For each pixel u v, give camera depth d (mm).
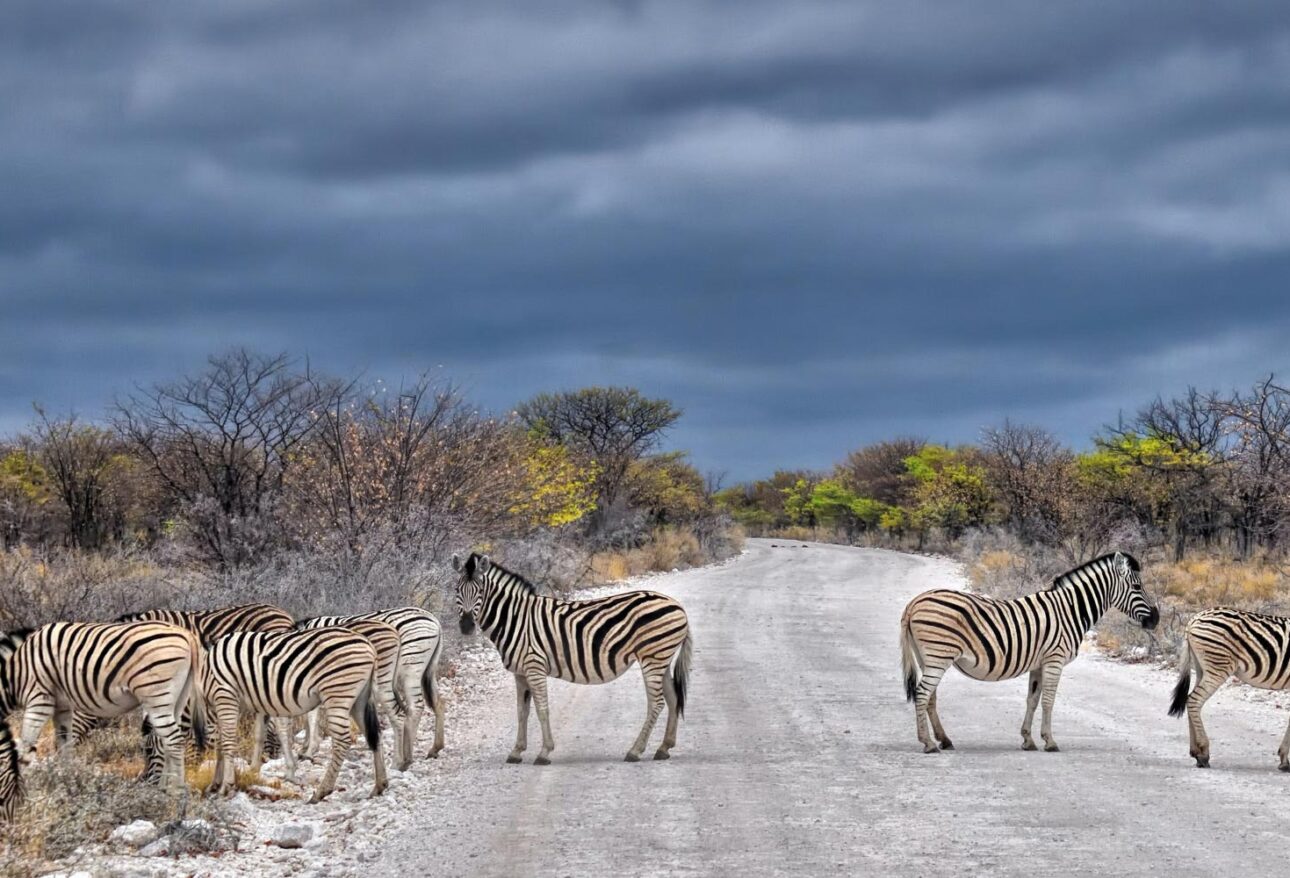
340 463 44469
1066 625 24922
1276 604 48000
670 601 24641
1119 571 25750
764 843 17750
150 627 19891
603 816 19594
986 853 17000
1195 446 71562
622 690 33562
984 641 24453
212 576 37375
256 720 22797
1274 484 53625
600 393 115562
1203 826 18375
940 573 80250
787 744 25625
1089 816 19062
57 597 31547
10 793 17766
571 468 71000
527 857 17297
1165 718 28531
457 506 47844
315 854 18047
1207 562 59844
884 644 43188
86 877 15812
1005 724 27938
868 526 141250
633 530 90438
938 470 126250
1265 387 51688
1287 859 16547
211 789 21016
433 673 25031
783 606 56844
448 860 17359
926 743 24656
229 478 45062
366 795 21562
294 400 46344
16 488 61844
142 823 18328
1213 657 22906
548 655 24250
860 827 18578
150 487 50312
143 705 19625
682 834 18344
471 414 49531
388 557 39688
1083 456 86688
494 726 28594
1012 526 92188
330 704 21109
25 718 19922
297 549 42781
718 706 30531
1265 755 24109
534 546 56938
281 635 21219
